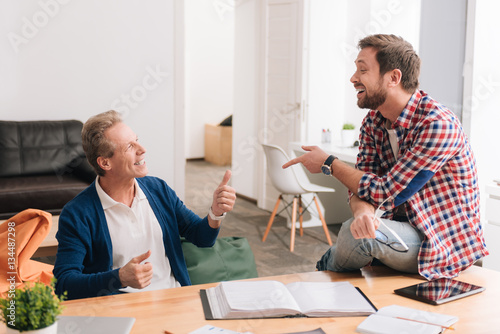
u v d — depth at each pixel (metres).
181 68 5.17
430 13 4.14
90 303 1.54
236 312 1.44
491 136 3.74
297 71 4.94
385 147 1.87
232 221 5.08
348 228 1.75
